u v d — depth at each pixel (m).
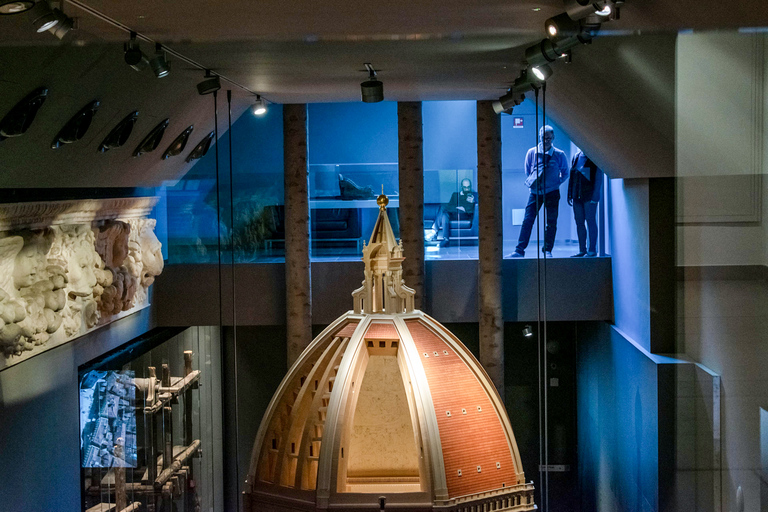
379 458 13.12
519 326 14.04
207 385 13.47
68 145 8.40
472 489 11.48
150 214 12.05
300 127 14.05
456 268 14.43
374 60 8.26
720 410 6.92
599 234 10.45
